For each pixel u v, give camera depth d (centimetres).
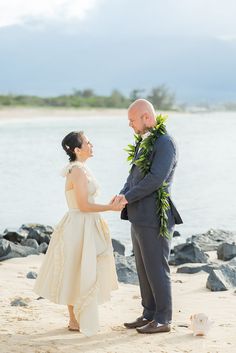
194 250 1218
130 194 720
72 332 732
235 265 1134
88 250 720
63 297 722
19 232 1420
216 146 4200
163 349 677
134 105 744
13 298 881
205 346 688
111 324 770
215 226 1653
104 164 2994
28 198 2078
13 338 701
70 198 737
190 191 2239
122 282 1031
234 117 10919
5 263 1177
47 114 10194
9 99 11512
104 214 1781
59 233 736
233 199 2070
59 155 3553
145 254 736
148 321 755
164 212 727
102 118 9662
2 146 4175
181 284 1017
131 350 673
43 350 663
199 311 842
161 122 738
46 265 739
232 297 920
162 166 718
